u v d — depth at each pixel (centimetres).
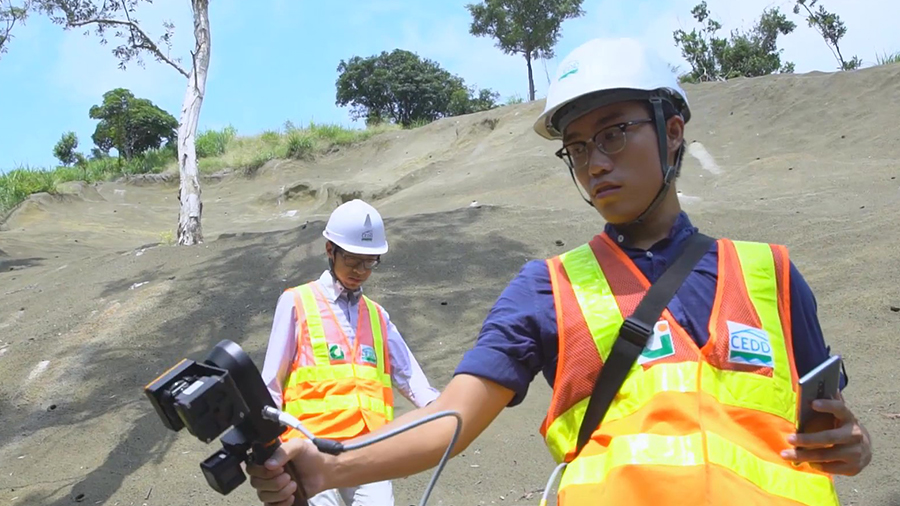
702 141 1619
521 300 188
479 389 181
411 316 834
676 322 175
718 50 2795
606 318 178
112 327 853
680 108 204
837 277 772
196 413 148
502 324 186
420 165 2309
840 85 1659
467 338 782
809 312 186
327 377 374
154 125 3509
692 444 161
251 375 159
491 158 2009
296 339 381
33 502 557
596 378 176
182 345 807
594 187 191
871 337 626
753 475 161
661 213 191
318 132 2708
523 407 620
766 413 168
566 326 180
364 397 374
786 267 185
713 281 180
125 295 941
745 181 1330
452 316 836
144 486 562
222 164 2639
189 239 1177
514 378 182
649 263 185
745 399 168
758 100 1727
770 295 180
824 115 1581
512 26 3228
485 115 2408
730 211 1080
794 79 1764
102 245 1775
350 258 389
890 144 1373
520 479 509
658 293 178
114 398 713
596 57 193
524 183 1609
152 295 923
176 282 953
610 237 192
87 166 2884
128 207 2358
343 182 2234
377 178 2298
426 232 1082
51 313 932
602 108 190
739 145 1565
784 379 173
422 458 178
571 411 179
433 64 5028
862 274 761
